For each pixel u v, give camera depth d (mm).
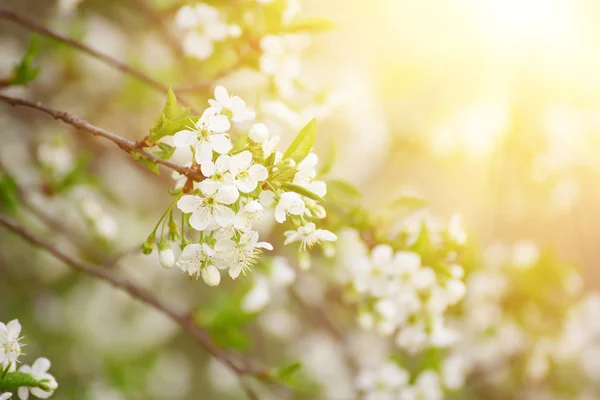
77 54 1398
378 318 913
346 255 958
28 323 1681
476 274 1216
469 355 1343
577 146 1552
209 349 916
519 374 1367
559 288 1270
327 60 1656
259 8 905
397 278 879
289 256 1285
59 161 1082
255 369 918
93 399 1659
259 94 906
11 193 976
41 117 1414
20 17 876
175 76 1433
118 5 1314
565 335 1312
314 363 1715
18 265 1695
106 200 1552
